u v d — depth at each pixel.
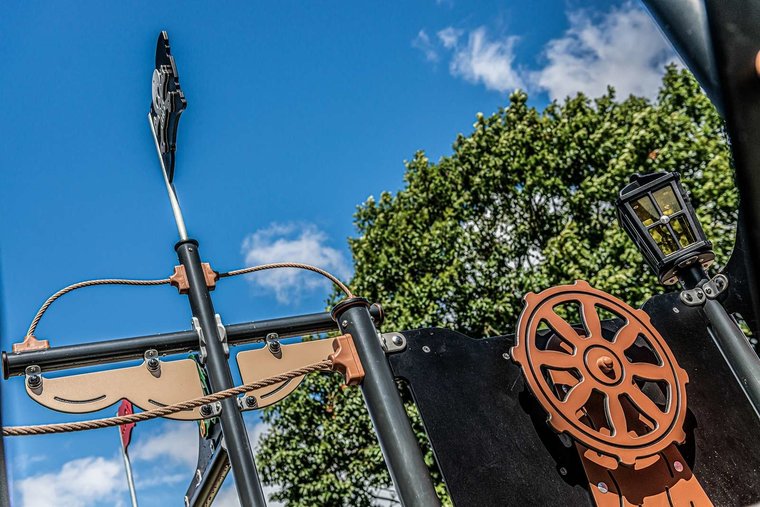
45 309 3.34
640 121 12.42
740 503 2.83
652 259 3.31
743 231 0.61
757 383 3.01
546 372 2.84
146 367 3.27
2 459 0.77
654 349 2.96
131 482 5.16
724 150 11.67
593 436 2.70
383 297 12.30
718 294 3.24
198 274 3.61
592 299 3.00
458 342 2.94
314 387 12.05
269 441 11.95
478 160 12.98
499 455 2.71
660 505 2.71
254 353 3.50
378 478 11.44
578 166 12.60
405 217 12.87
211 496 4.07
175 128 3.79
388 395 2.67
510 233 12.38
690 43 0.81
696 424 2.98
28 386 3.03
